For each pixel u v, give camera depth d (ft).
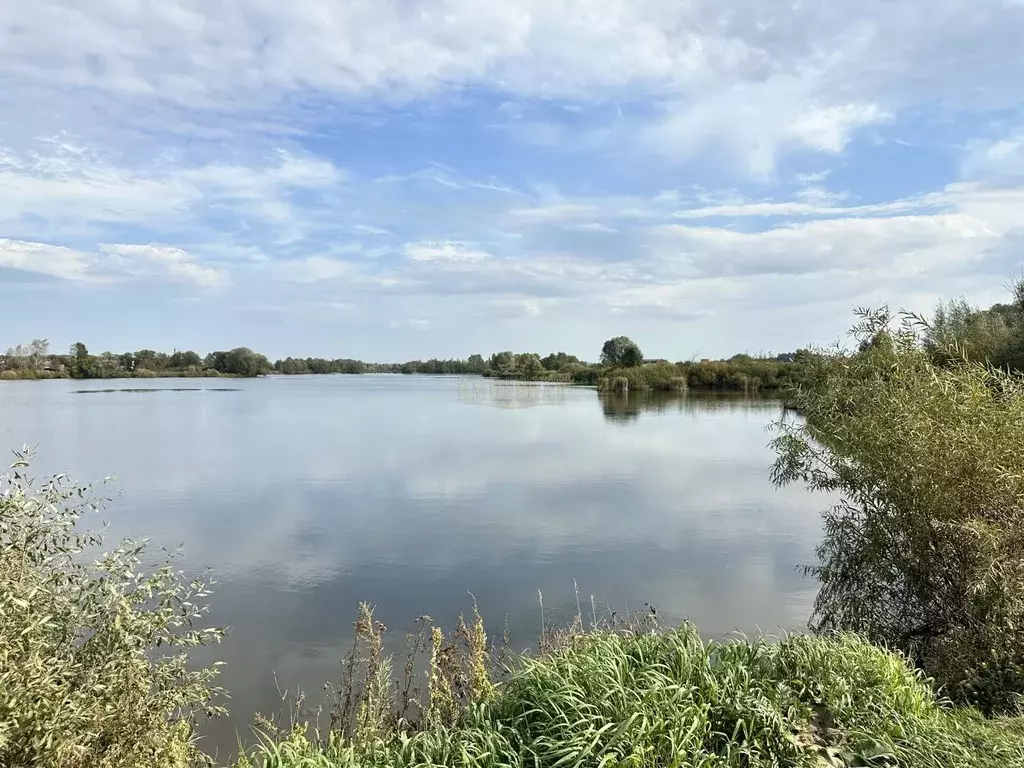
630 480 68.49
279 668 24.88
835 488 28.68
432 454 88.89
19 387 303.27
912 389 25.11
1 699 10.83
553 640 23.34
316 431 119.75
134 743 13.50
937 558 23.91
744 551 41.96
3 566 12.71
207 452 90.79
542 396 242.99
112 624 13.35
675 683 15.16
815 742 14.26
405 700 19.30
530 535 46.14
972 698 19.40
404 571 37.73
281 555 41.11
